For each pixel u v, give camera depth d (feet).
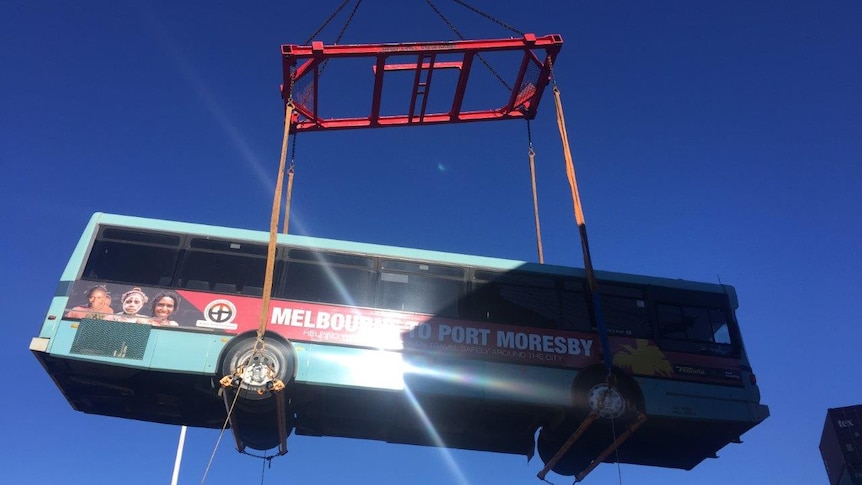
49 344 50.55
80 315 51.83
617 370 56.54
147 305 52.80
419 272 57.72
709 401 56.85
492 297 57.67
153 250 55.21
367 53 67.21
